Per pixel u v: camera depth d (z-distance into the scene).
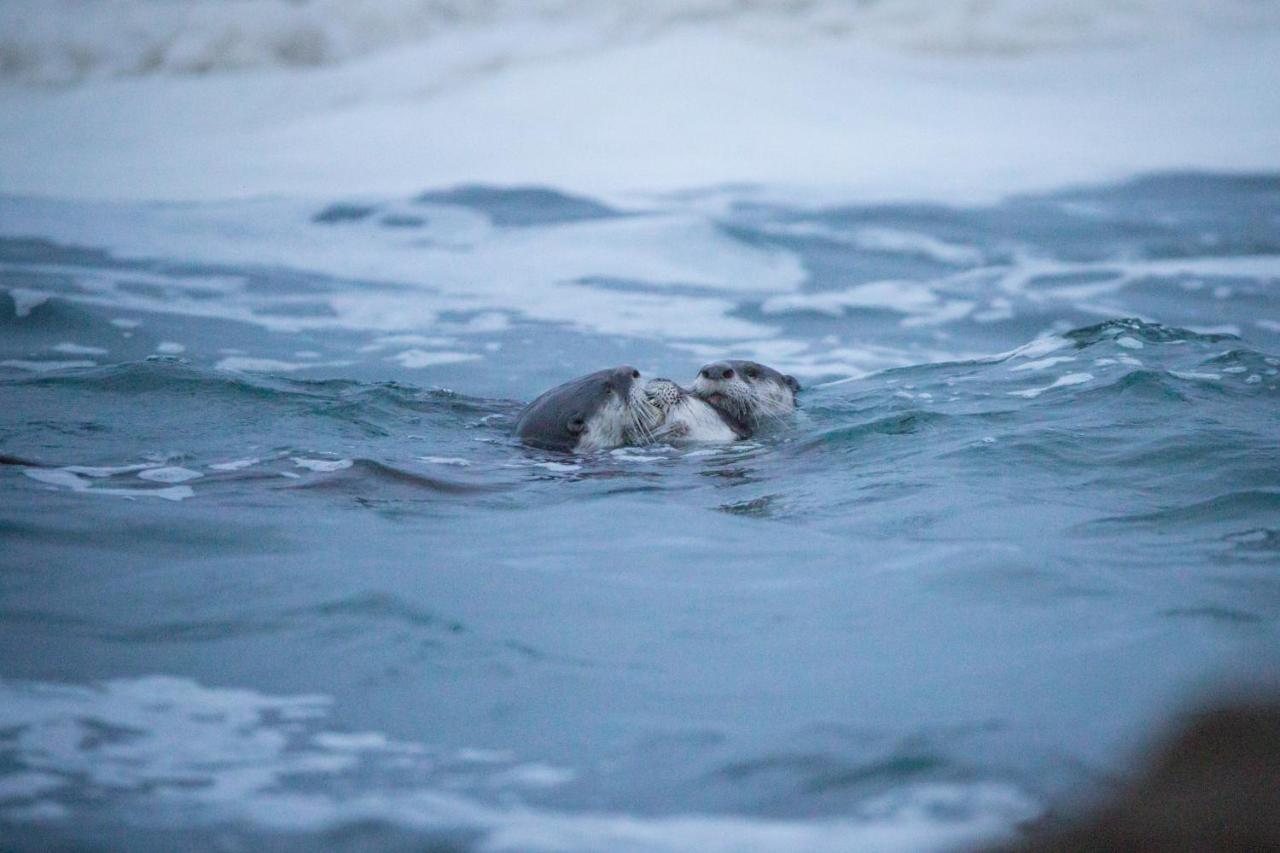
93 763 6.46
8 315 22.66
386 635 8.32
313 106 45.62
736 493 13.00
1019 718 6.84
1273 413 15.36
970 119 42.59
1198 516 11.44
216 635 8.30
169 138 42.50
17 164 39.31
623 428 15.80
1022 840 5.58
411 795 6.18
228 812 5.98
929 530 11.22
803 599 9.21
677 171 37.19
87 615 8.62
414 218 32.47
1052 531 11.03
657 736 6.84
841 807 6.01
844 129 41.59
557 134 41.16
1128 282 26.86
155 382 17.22
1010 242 30.38
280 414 16.12
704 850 5.66
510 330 23.62
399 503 12.24
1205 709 6.56
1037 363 18.81
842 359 21.92
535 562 10.23
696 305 25.59
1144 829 5.52
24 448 14.00
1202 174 36.38
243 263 28.03
